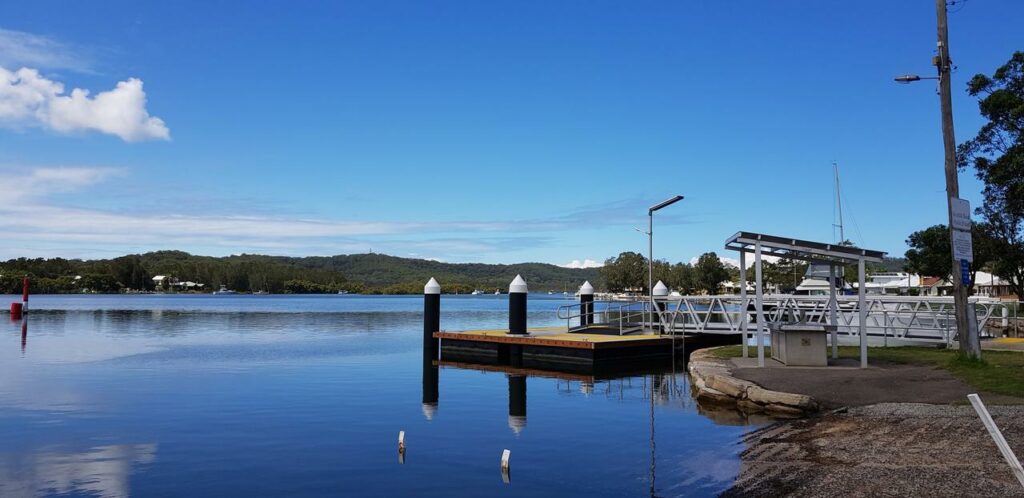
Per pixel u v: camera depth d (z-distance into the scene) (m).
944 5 15.30
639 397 16.52
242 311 79.31
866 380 13.88
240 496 8.43
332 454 10.54
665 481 8.63
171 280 189.62
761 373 15.23
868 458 8.52
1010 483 7.12
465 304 130.88
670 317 29.94
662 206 26.81
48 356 26.86
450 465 9.80
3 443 11.43
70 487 8.88
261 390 17.75
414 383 19.41
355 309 91.31
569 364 23.50
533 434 12.01
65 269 167.50
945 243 49.81
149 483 9.05
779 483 7.82
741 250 18.66
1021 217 37.97
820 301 28.45
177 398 16.36
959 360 14.89
